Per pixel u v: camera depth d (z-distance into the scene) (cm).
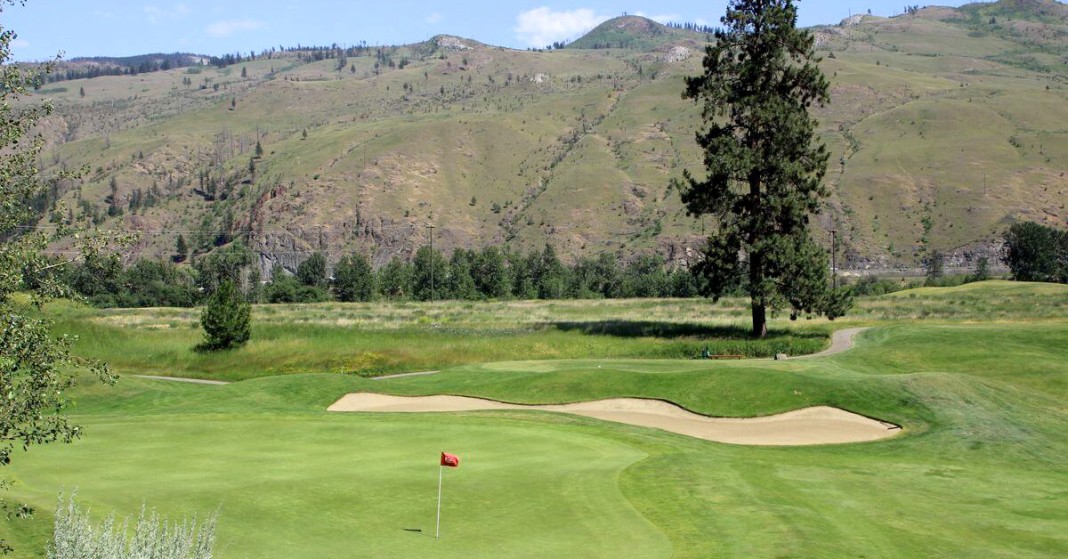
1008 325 5766
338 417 3144
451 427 2908
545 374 4262
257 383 4206
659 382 3975
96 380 4225
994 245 18725
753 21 6419
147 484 1991
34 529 1642
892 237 19975
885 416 3428
